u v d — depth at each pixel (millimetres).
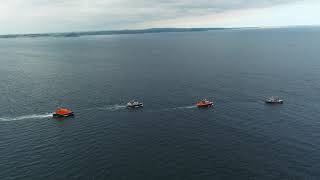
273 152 100812
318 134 114062
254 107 145625
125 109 145625
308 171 89500
